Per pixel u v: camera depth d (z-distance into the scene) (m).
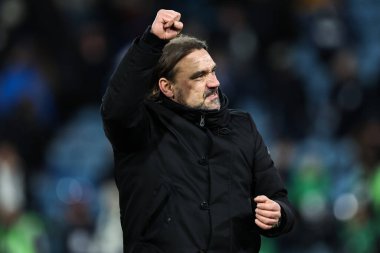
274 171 15.64
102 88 53.16
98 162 49.31
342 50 54.81
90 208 42.06
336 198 42.62
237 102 50.66
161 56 15.23
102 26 54.34
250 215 15.10
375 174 41.50
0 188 42.16
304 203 40.62
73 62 53.44
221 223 14.78
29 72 52.09
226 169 15.09
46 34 54.03
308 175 42.28
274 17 55.69
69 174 48.75
